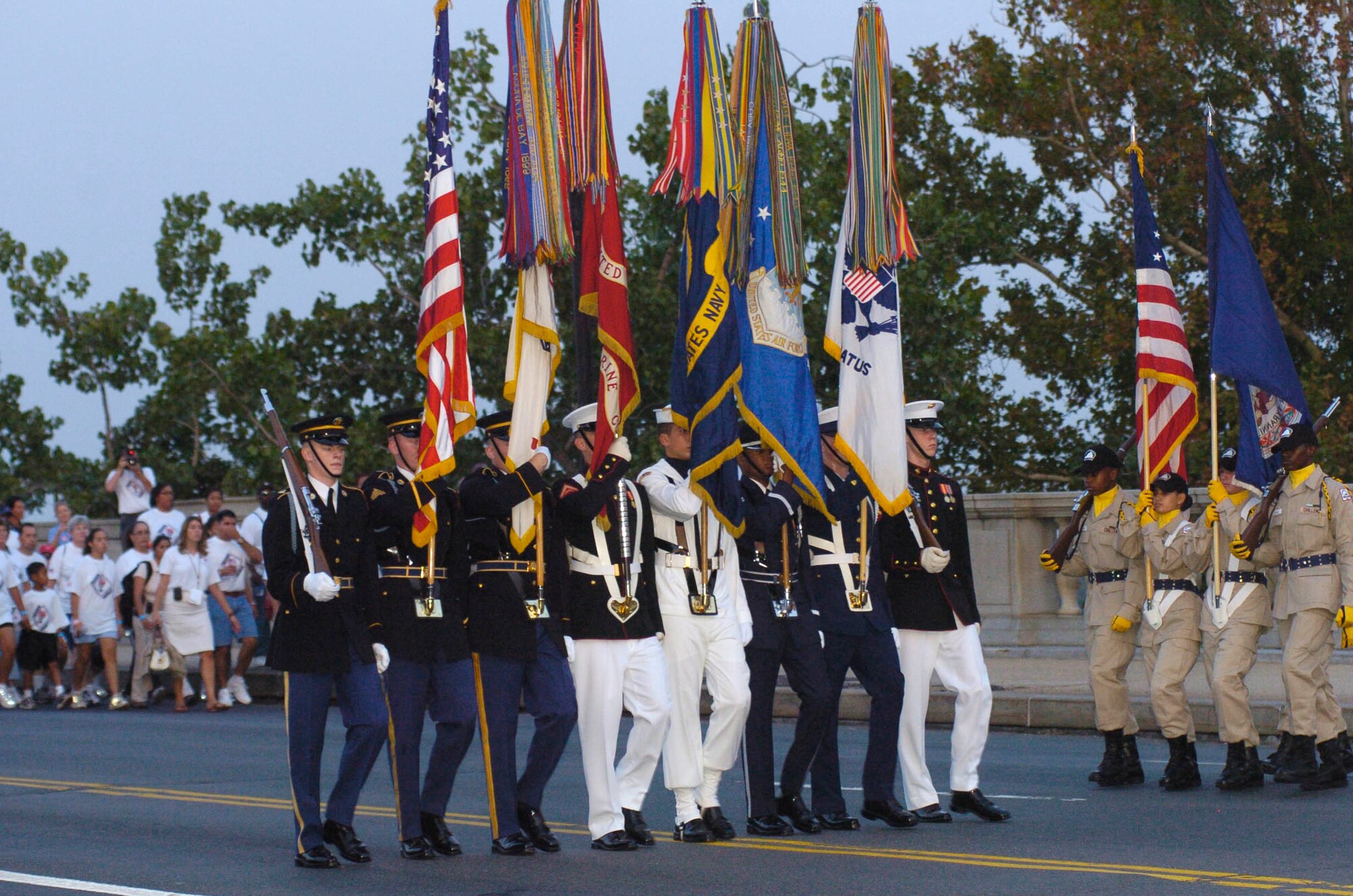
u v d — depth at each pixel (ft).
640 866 34.55
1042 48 127.65
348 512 35.53
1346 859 34.24
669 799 46.50
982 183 132.67
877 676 40.11
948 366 107.96
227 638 77.82
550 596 37.06
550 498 37.24
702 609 37.83
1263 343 50.44
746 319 41.47
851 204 43.83
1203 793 45.42
